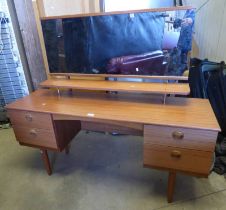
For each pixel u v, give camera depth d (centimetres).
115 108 138
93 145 205
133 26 134
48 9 201
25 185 159
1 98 245
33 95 171
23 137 157
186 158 117
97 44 147
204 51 224
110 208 137
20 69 234
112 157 187
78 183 159
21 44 223
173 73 138
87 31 146
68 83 158
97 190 152
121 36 139
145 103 144
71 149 200
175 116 121
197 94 180
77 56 156
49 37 158
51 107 144
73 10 199
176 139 114
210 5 205
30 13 203
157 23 129
